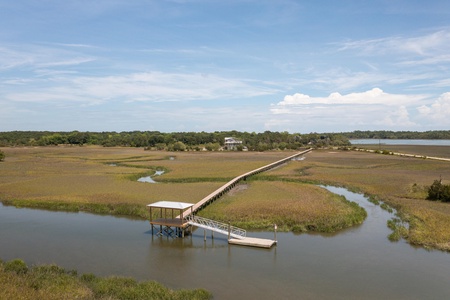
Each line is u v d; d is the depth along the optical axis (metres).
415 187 60.81
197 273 28.33
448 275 27.55
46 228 40.81
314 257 31.50
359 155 151.00
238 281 26.81
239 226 40.50
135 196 56.09
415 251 32.72
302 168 99.31
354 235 37.66
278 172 89.56
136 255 32.38
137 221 43.91
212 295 24.55
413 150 189.25
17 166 102.56
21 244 35.31
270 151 195.88
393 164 108.94
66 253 32.84
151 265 30.02
